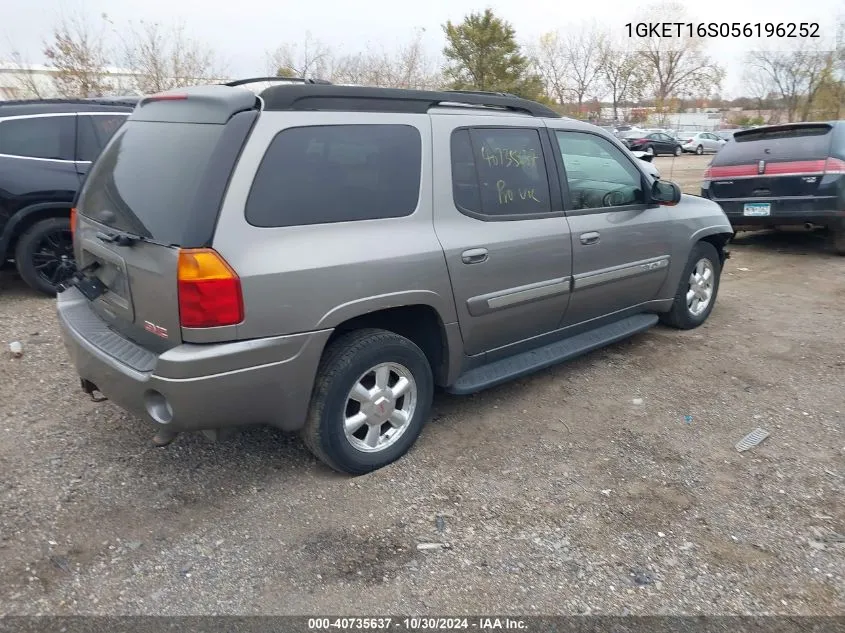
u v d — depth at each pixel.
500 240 3.96
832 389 4.68
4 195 6.30
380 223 3.46
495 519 3.23
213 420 3.06
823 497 3.39
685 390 4.70
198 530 3.14
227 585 2.79
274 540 3.07
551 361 4.47
